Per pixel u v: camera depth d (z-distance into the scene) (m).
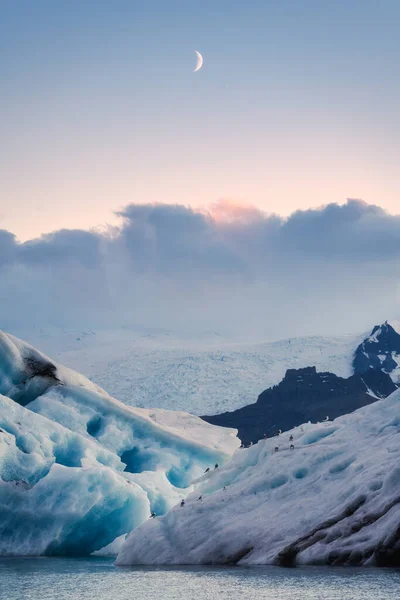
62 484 75.88
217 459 101.94
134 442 98.38
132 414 98.12
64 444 84.75
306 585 44.75
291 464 59.00
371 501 50.97
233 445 107.06
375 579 45.28
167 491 90.62
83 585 51.25
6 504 75.06
